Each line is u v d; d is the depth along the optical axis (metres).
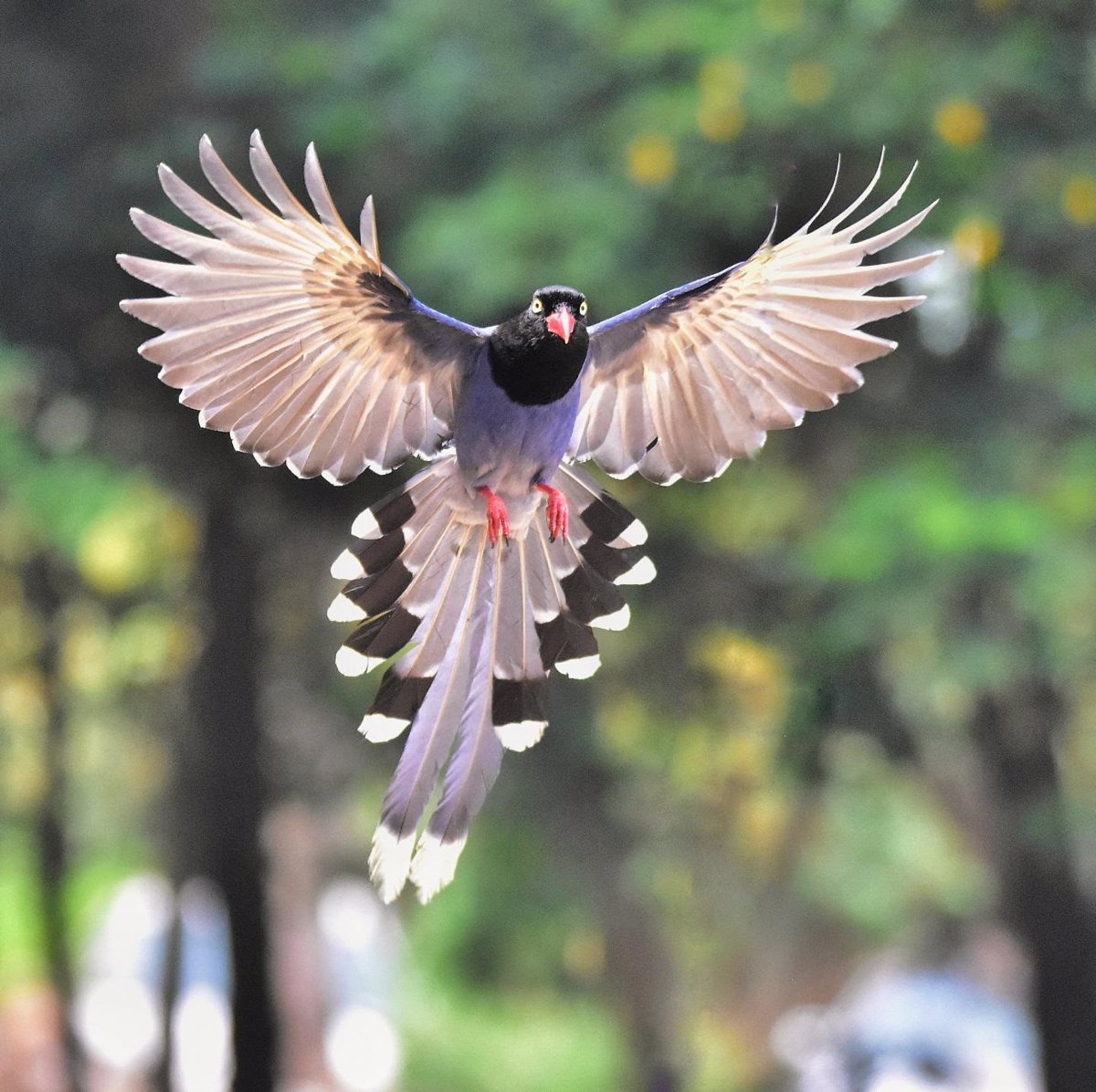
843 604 14.11
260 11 15.73
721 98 13.34
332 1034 28.36
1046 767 17.33
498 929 23.28
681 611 17.09
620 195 13.73
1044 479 14.84
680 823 20.91
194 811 19.44
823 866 25.86
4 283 15.34
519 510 6.30
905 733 17.27
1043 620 14.66
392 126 14.47
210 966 25.28
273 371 5.73
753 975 29.06
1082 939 17.83
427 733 6.15
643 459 6.35
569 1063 27.42
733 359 6.23
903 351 14.84
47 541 16.19
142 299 5.45
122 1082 24.83
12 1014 25.19
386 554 6.25
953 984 26.16
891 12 13.27
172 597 19.91
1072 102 13.64
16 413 15.82
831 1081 24.48
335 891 29.52
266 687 19.23
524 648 6.24
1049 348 14.23
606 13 14.14
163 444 16.48
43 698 20.66
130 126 15.29
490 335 6.04
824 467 16.03
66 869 21.53
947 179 13.34
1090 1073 17.81
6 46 15.45
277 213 5.46
